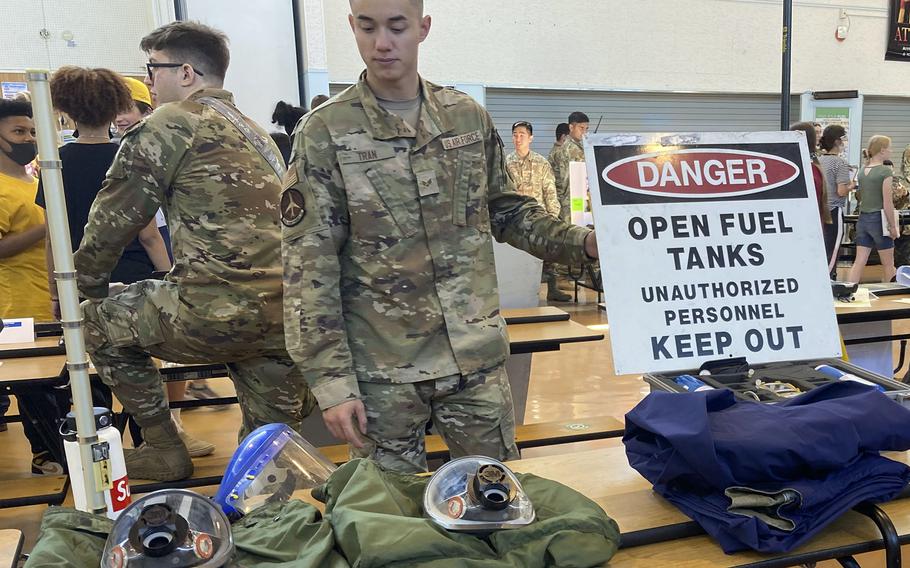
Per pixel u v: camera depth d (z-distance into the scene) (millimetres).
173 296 1993
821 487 1029
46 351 2457
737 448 1025
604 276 1325
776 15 9094
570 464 1379
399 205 1449
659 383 1327
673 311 1347
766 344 1374
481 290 1540
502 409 1545
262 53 6242
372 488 1037
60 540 919
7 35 5945
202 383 3689
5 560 1062
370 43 1377
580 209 4953
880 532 1078
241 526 1056
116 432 1332
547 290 7168
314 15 6691
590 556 938
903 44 9688
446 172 1485
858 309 2861
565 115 8656
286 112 4473
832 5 9305
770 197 1414
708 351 1350
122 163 1859
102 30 6172
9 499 2197
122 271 2902
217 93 2025
